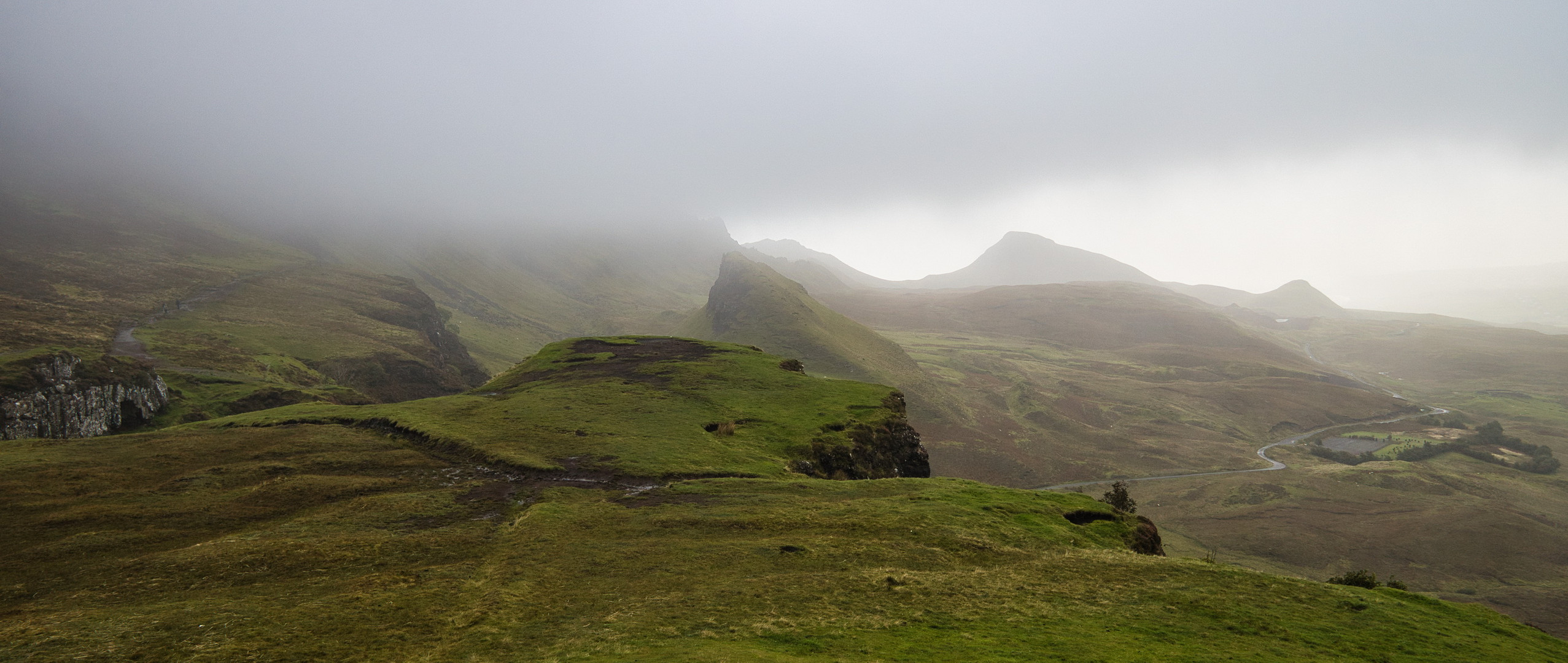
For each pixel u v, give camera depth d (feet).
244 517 155.33
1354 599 100.01
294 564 119.75
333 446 226.79
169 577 113.19
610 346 462.60
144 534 140.26
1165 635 84.84
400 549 128.57
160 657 79.46
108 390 392.68
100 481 178.91
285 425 259.19
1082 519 156.87
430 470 202.69
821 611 92.53
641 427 256.52
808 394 325.01
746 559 120.16
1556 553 620.90
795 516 150.51
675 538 134.41
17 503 157.89
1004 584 105.91
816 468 242.78
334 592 104.78
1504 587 565.53
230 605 97.66
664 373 360.48
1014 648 78.84
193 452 212.84
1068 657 76.07
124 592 107.04
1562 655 84.79
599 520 149.07
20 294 652.48
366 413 277.03
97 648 81.92
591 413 274.57
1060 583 107.86
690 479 196.54
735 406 299.58
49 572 118.42
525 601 99.14
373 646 82.94
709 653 74.38
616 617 91.40
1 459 193.57
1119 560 121.90
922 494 170.91
